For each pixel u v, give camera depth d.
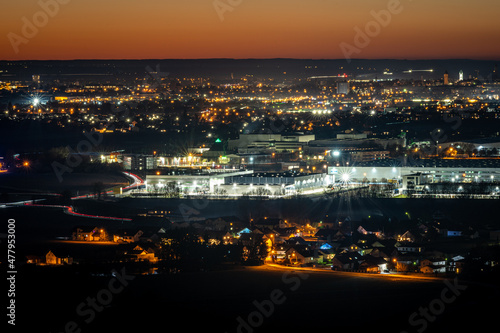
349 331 198.50
